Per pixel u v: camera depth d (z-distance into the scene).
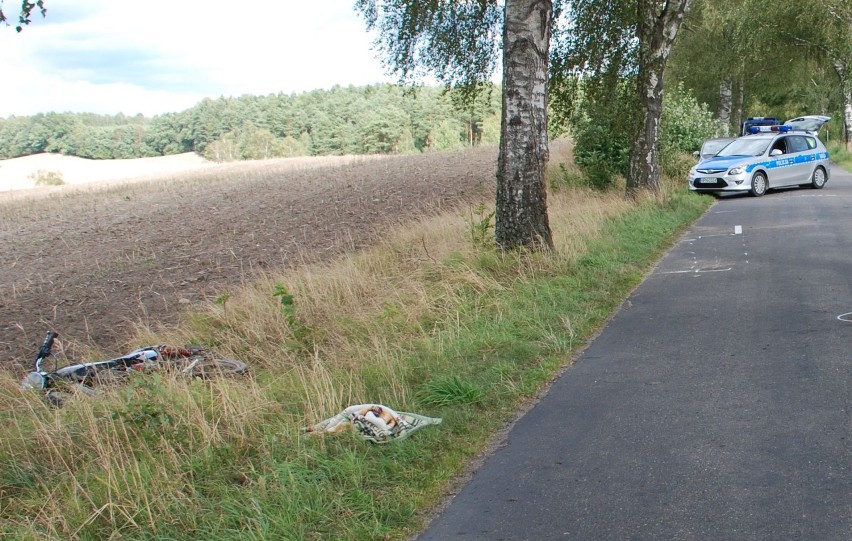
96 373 6.50
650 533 3.71
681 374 6.21
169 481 4.38
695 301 8.82
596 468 4.54
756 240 12.98
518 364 6.85
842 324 7.25
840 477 4.12
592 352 7.12
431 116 108.69
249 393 5.84
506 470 4.63
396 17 15.39
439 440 5.10
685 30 38.75
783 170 21.52
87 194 37.91
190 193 32.84
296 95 131.12
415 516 4.13
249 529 3.90
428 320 8.55
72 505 4.23
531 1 10.73
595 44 18.25
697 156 24.38
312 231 17.91
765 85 44.38
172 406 5.41
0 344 9.66
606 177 20.19
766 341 6.93
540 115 10.93
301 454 4.71
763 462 4.40
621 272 10.66
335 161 53.66
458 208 17.55
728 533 3.65
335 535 3.90
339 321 8.79
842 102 41.31
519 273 10.05
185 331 9.04
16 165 110.56
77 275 14.65
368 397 6.09
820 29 34.94
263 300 9.81
